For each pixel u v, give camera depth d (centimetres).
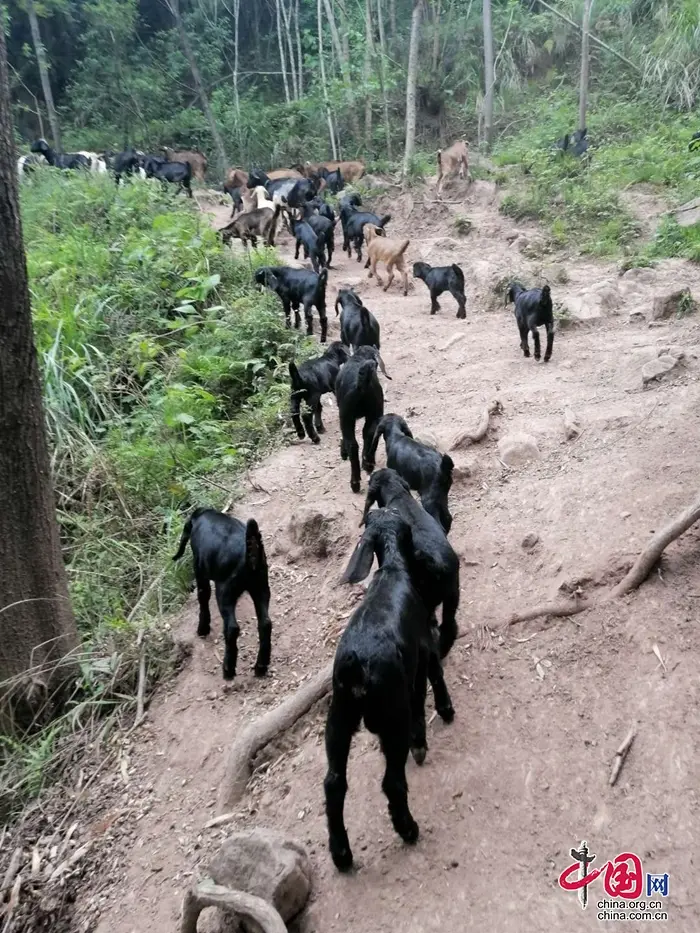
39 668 487
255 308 962
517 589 462
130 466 686
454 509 560
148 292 975
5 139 421
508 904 300
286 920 313
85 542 627
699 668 376
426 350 954
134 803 414
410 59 2033
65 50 3167
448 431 664
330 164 2219
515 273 1149
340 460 686
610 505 501
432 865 320
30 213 1334
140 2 3356
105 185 1468
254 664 478
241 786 395
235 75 2989
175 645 507
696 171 1511
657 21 2594
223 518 481
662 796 328
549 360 843
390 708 298
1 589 470
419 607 344
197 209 1617
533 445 605
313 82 3006
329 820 315
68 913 372
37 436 468
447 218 1644
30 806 437
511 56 2797
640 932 281
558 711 379
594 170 1603
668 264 1121
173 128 2939
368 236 1379
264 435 743
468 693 402
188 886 351
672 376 682
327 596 517
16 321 441
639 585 430
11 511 463
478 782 352
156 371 845
